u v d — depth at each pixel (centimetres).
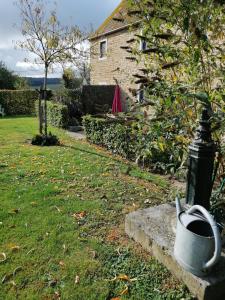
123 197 429
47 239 307
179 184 498
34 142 806
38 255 279
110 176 529
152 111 289
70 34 1041
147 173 557
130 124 285
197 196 257
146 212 318
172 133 275
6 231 322
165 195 441
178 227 235
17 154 677
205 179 253
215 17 264
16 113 1662
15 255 279
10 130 1048
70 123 1223
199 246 214
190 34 255
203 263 215
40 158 644
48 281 246
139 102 297
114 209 384
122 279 247
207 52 262
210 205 285
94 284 242
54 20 857
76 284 242
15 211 369
